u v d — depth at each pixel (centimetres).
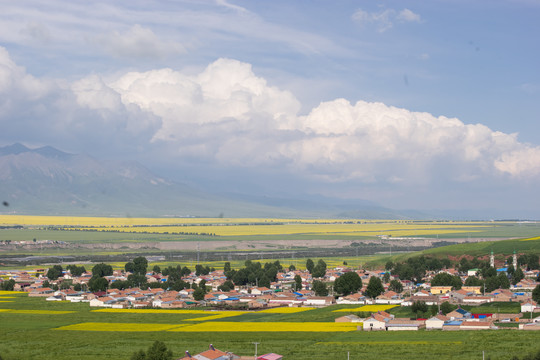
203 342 18138
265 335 19100
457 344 16900
